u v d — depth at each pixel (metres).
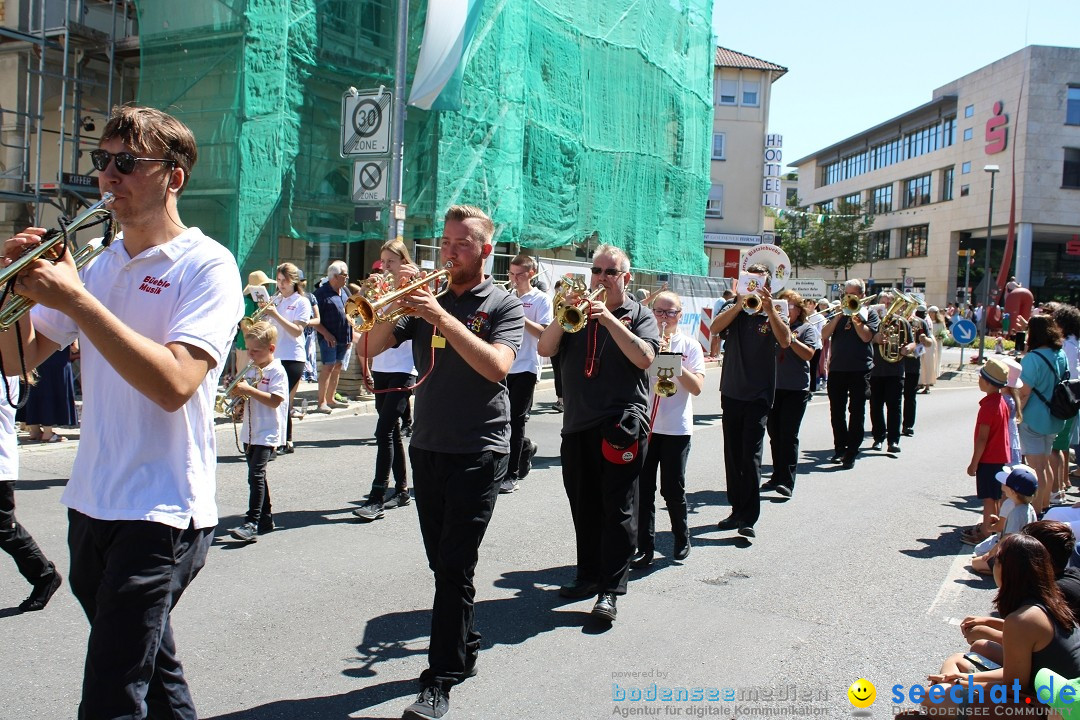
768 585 5.72
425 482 3.90
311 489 7.86
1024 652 3.50
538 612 5.07
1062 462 8.26
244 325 6.16
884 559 6.42
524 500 7.79
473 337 3.67
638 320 5.08
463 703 3.89
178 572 2.57
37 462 8.21
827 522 7.47
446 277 4.04
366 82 14.47
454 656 3.74
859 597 5.54
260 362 6.13
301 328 9.57
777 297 8.04
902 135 65.88
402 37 12.41
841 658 4.55
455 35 13.16
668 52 23.61
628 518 4.91
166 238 2.69
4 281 2.19
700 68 25.88
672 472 6.12
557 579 5.67
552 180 18.70
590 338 4.95
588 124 20.00
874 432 11.32
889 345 10.89
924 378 20.09
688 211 25.17
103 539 2.54
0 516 4.52
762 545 6.68
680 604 5.30
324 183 13.98
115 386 2.56
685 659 4.47
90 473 2.57
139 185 2.60
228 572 5.55
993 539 6.15
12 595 4.97
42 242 2.32
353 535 6.46
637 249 22.08
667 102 23.48
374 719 3.71
